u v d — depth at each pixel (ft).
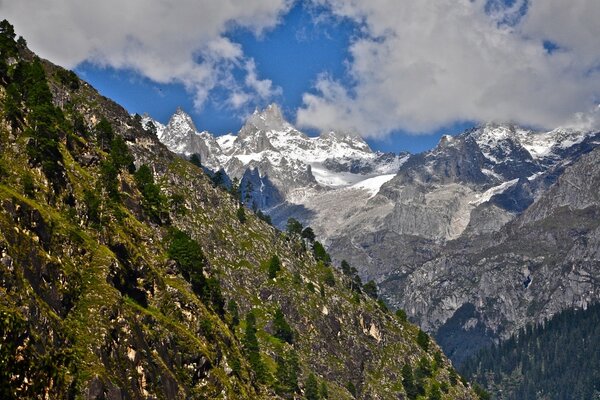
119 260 602.44
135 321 549.54
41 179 594.65
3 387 407.64
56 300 493.77
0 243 460.96
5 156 584.40
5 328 420.77
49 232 531.91
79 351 477.36
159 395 531.50
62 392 444.14
